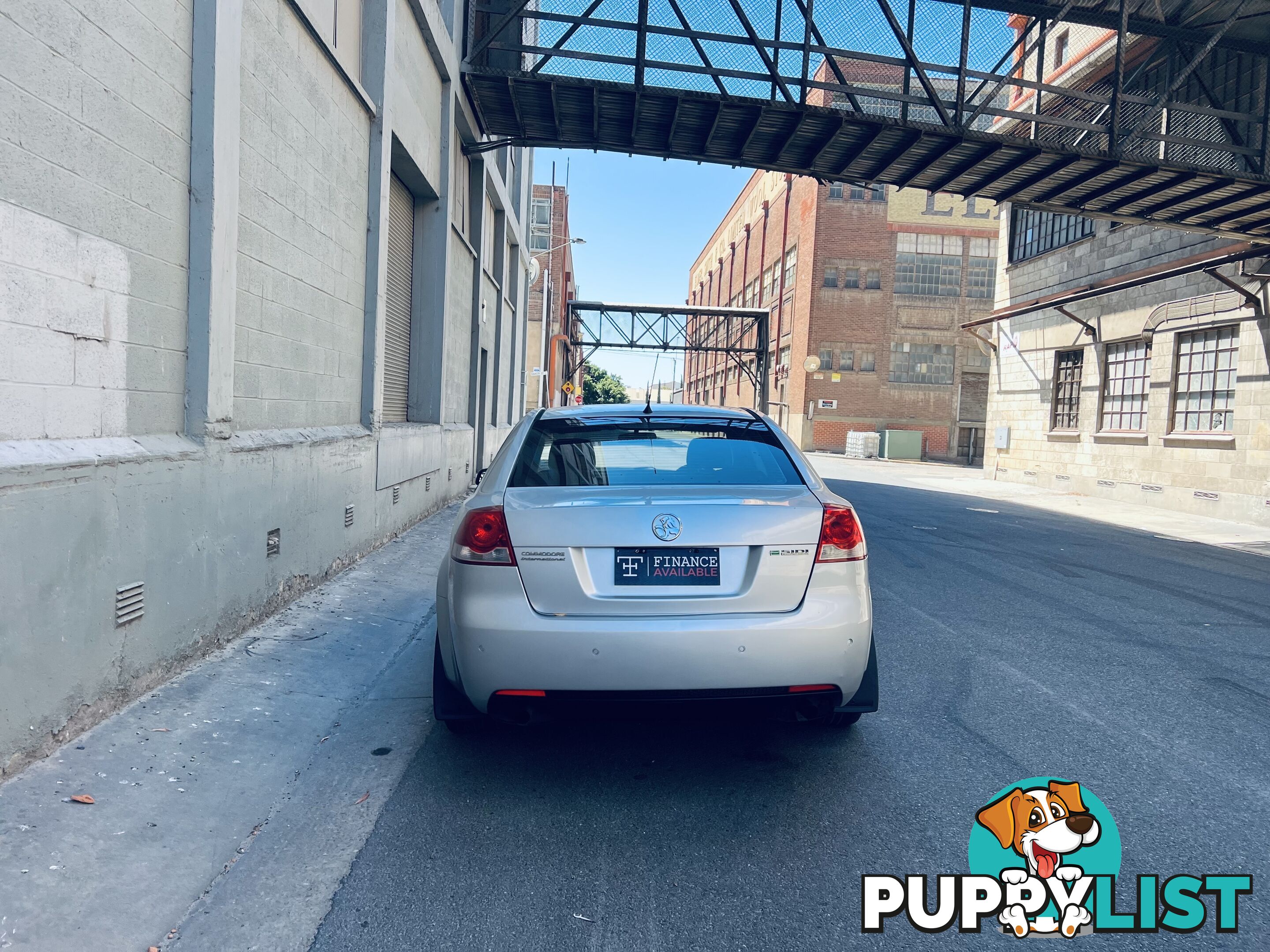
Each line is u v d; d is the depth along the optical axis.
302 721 3.66
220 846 2.61
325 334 6.35
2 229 2.76
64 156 3.10
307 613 5.29
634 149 12.15
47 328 3.03
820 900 2.39
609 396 76.31
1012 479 21.53
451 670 3.15
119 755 3.05
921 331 41.53
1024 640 5.43
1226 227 12.21
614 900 2.37
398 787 3.08
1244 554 9.98
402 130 8.23
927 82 10.36
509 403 20.47
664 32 10.24
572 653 2.84
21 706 2.81
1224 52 13.52
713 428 3.72
